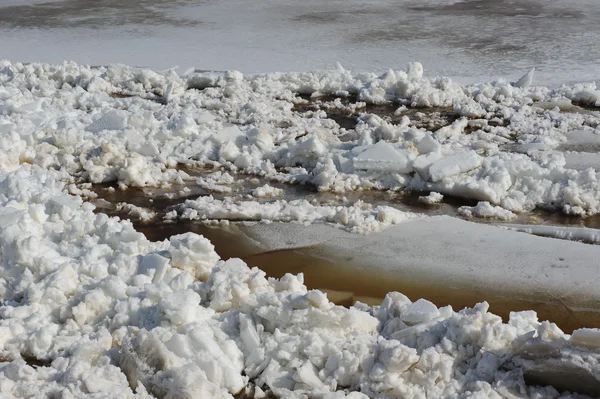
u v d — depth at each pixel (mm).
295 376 5391
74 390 5125
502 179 9789
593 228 8750
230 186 10469
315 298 5863
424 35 21500
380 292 7438
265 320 5969
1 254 7418
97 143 11719
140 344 5445
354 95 15320
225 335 5855
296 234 8688
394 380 5117
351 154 10867
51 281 6699
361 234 8625
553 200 9508
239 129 12594
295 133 12172
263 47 20266
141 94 15500
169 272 6910
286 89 15414
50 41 21766
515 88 14633
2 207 8391
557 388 5156
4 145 11203
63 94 14656
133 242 7457
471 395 4965
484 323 5543
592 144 11805
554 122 12836
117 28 23719
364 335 5836
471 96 14547
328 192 10148
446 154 10797
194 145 11703
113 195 10227
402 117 13336
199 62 18547
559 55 18375
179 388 5023
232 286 6336
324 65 17859
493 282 7512
